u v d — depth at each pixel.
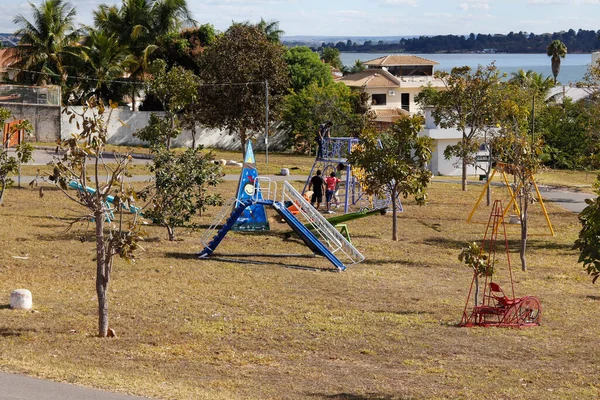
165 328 14.79
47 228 25.77
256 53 55.12
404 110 87.38
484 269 16.62
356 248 26.00
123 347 13.36
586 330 16.06
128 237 13.77
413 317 16.62
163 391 10.55
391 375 12.34
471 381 12.06
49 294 17.34
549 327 16.25
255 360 12.94
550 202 43.00
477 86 40.88
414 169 27.56
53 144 55.28
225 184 41.94
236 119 55.25
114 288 18.12
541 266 24.61
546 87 80.06
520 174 24.69
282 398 10.75
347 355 13.53
